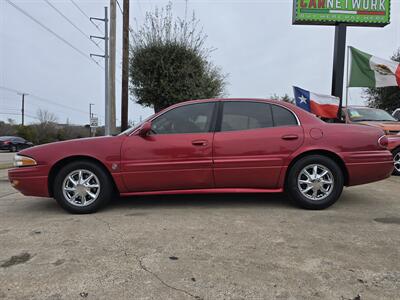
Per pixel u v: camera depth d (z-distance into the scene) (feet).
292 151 15.65
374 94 83.41
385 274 9.44
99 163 15.65
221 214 15.20
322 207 15.74
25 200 18.98
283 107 16.37
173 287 8.80
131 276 9.39
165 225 13.69
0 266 10.09
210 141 15.58
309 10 37.65
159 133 15.85
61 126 213.05
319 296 8.34
